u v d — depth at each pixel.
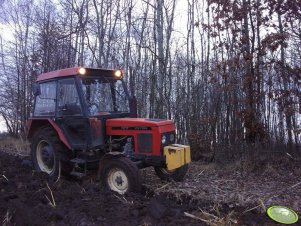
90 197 5.68
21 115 17.73
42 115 7.53
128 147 6.49
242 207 5.62
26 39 19.53
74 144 6.88
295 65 9.05
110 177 6.21
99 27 13.53
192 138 9.88
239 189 6.76
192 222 4.75
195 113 10.63
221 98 10.08
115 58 13.84
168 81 11.98
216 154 9.37
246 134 8.94
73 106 6.79
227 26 9.02
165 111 11.65
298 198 6.17
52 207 5.24
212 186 6.91
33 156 7.57
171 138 6.69
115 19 13.62
